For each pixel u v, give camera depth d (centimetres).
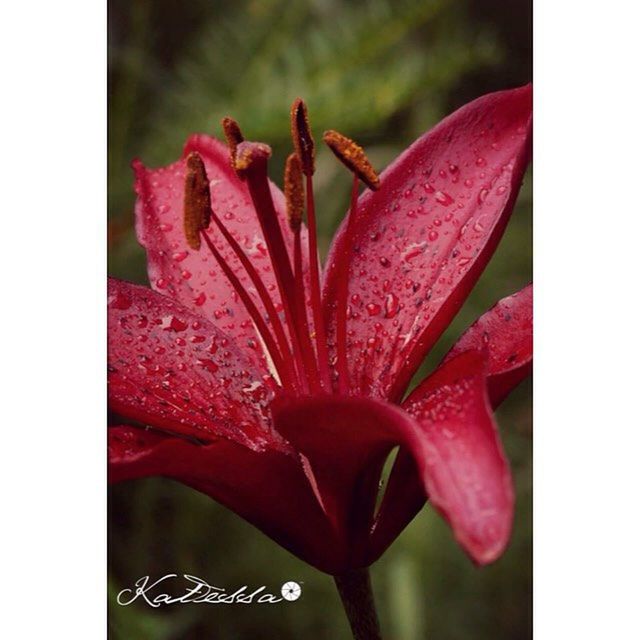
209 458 35
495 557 30
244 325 40
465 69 49
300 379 38
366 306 39
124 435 36
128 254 48
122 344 39
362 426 34
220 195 41
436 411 33
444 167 40
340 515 37
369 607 37
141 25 48
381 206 40
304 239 40
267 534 37
